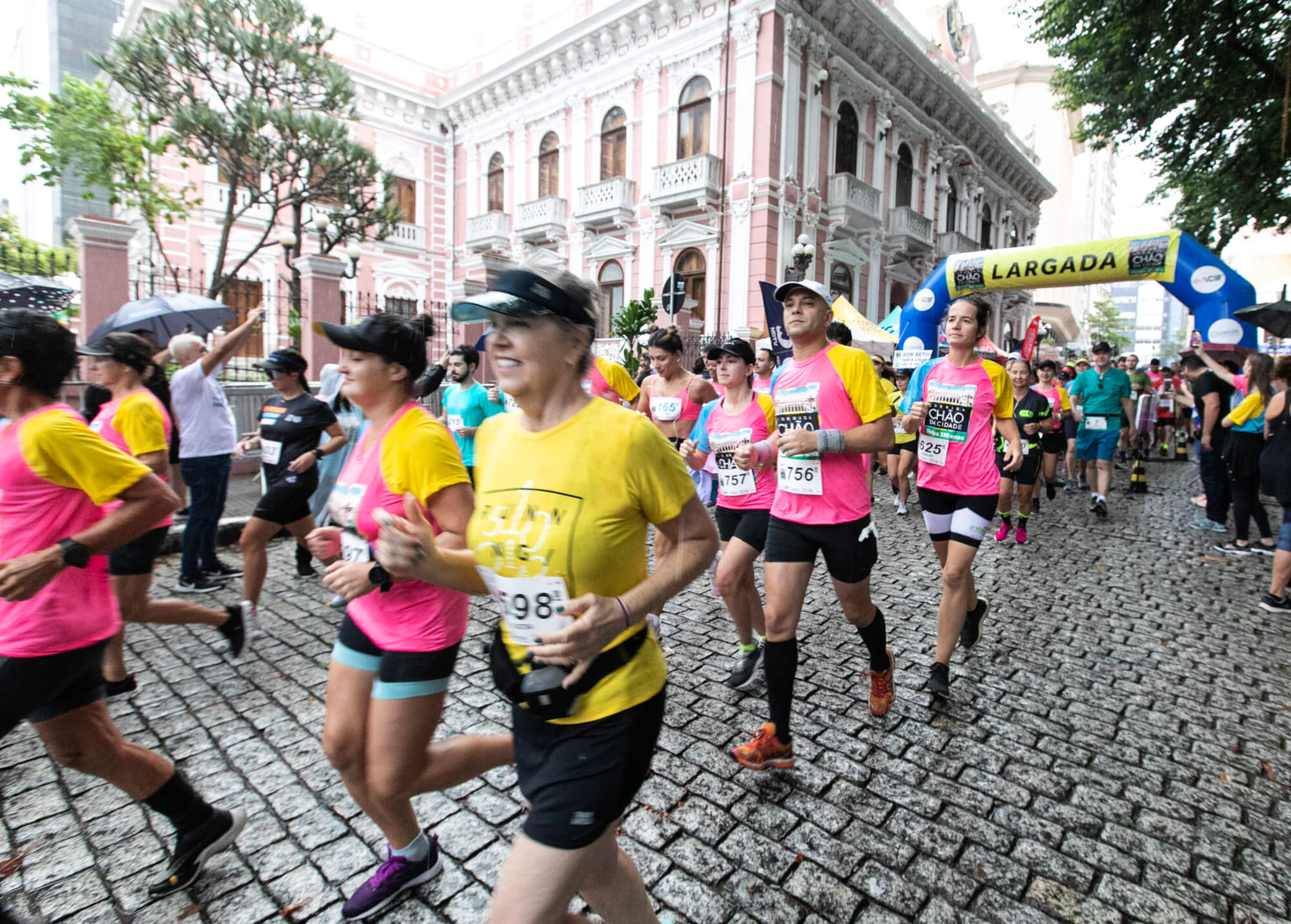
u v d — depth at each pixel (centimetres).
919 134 2116
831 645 414
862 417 284
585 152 1939
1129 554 653
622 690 138
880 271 1986
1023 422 683
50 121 1293
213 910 207
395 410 199
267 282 1952
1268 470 492
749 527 343
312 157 1384
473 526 146
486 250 2242
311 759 286
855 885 217
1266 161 1239
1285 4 1065
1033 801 262
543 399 141
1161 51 1199
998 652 405
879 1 1934
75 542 180
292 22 1334
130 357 351
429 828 242
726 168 1622
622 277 1888
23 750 293
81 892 213
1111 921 204
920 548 666
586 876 135
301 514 439
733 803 257
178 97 1319
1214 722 325
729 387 365
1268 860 231
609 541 136
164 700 337
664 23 1711
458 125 2344
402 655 185
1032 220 3162
